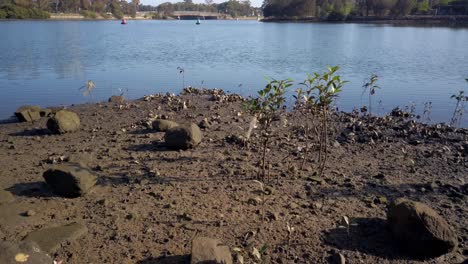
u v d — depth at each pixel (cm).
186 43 4594
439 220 505
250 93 1755
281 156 839
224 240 525
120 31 7231
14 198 638
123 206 610
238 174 731
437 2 12775
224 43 4616
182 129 877
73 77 2158
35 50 3503
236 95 1545
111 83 1992
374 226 561
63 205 619
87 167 690
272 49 3856
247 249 504
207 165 780
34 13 11956
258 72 2378
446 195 667
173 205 611
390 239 532
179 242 520
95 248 507
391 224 530
